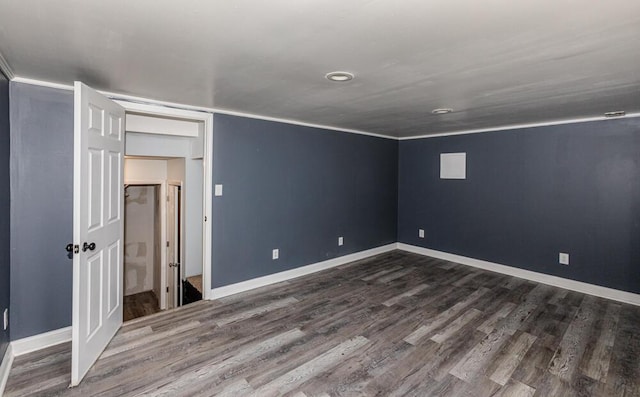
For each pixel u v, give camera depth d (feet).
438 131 16.35
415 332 9.32
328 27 5.10
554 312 10.73
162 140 14.47
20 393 6.64
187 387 6.85
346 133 16.14
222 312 10.55
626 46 5.72
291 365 7.68
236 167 12.11
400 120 13.29
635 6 4.38
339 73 7.32
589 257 12.55
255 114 12.27
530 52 6.02
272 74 7.41
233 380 7.09
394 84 8.11
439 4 4.38
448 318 10.23
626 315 10.53
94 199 7.50
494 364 7.77
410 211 18.84
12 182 7.91
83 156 6.91
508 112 11.38
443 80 7.77
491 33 5.26
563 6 4.40
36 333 8.35
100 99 7.72
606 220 12.16
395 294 12.25
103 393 6.64
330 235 15.70
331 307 11.02
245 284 12.55
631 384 7.06
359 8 4.49
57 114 8.47
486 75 7.37
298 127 14.03
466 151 16.19
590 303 11.55
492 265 15.37
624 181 11.75
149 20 4.89
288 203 13.87
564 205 13.12
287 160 13.71
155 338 8.84
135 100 9.73
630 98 9.20
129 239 20.27
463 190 16.35
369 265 16.14
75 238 6.80
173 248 17.20
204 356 8.01
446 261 16.89
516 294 12.34
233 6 4.45
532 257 14.06
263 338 8.91
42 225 8.36
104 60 6.62
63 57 6.48
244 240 12.46
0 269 7.12
